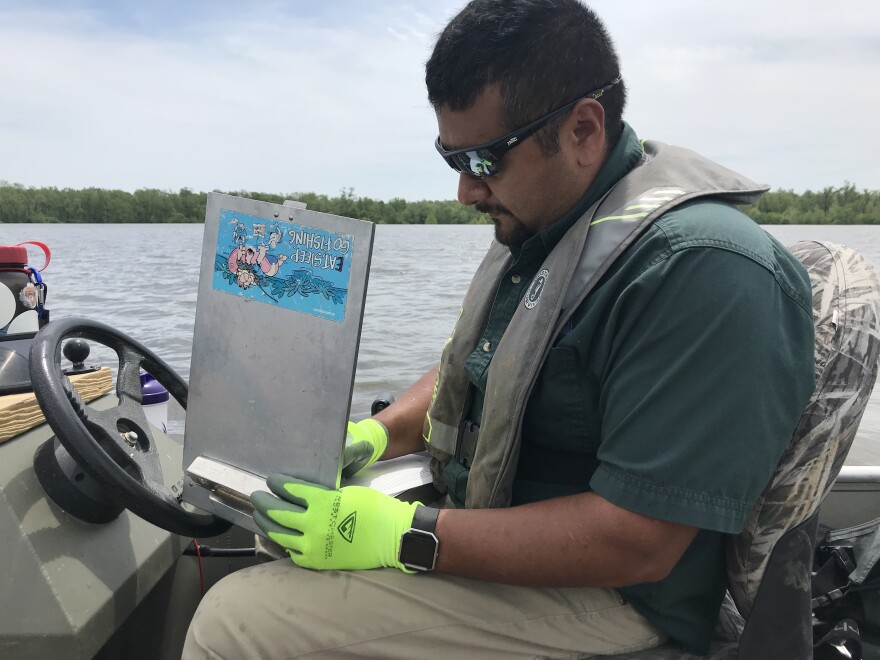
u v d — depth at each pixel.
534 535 1.03
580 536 1.00
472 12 1.08
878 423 4.17
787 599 1.08
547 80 1.05
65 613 1.03
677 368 0.95
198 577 1.59
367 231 1.00
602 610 1.15
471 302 1.41
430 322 7.12
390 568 1.14
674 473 0.93
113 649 1.41
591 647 1.15
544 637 1.13
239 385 1.18
